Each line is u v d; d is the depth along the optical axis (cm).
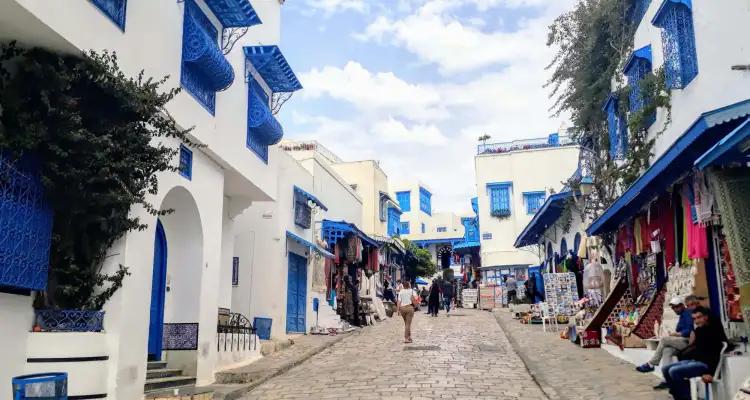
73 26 713
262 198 1466
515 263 3344
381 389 991
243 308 1658
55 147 712
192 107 1052
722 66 958
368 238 2558
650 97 1212
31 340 742
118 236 818
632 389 928
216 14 1171
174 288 1098
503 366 1242
